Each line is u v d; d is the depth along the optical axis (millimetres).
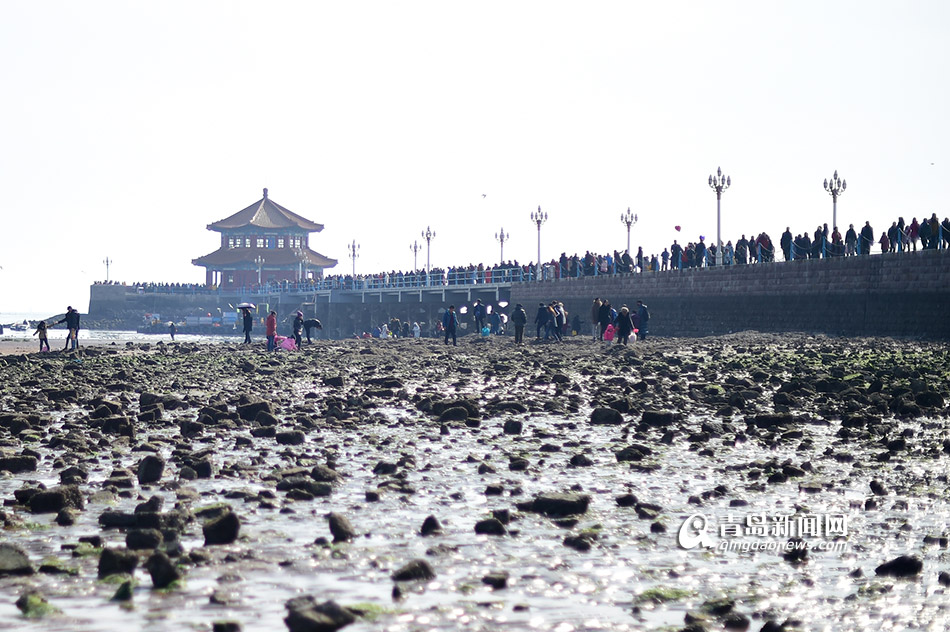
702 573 9961
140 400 27922
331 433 21703
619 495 14094
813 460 17312
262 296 184375
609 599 9023
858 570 9891
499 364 41594
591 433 21562
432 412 25688
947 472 15945
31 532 11594
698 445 19109
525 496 14148
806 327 62094
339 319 149750
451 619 8352
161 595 8984
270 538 11312
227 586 9328
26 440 20016
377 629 8031
